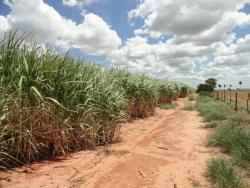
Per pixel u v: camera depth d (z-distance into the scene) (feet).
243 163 16.83
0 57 16.28
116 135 26.61
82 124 19.93
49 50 19.24
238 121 31.04
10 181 13.88
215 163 16.20
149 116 43.68
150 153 20.62
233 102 71.00
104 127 23.27
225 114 39.06
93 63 25.46
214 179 14.78
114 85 27.58
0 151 14.73
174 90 76.33
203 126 33.27
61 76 18.80
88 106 20.75
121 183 14.42
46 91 17.95
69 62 20.67
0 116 14.34
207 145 23.32
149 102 43.60
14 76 16.20
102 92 22.93
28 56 17.34
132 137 26.53
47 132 17.15
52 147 18.40
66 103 18.84
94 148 21.21
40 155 17.67
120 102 25.18
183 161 18.74
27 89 16.48
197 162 18.51
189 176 15.69
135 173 15.97
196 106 60.85
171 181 14.88
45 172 15.40
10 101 15.28
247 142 19.54
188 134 28.68
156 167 17.20
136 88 38.63
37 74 17.20
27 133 15.89
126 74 37.91
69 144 19.98
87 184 14.08
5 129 15.02
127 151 20.75
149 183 14.53
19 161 15.65
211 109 46.06
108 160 18.19
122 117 26.25
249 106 58.75
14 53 16.78
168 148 22.36
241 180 14.30
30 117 15.80
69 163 17.20
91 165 17.01
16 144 15.79
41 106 16.62
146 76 45.98
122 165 17.30
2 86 15.33
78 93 20.30
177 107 63.52
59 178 14.65
